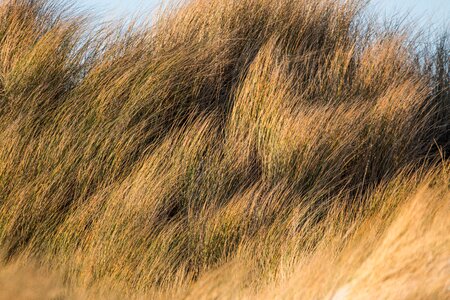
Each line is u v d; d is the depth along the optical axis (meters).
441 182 16.78
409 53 21.44
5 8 20.61
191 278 15.18
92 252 15.25
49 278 15.22
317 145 16.89
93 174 16.62
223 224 15.59
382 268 13.70
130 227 15.40
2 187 16.61
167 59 18.27
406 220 14.53
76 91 18.05
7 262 15.61
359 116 17.67
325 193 16.52
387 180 17.06
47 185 16.44
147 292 14.85
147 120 17.39
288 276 14.64
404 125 18.23
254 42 20.00
